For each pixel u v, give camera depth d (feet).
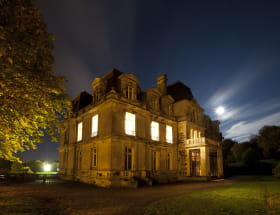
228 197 35.01
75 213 27.27
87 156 72.23
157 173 73.72
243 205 28.48
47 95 23.16
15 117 22.26
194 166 83.61
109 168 58.18
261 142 144.97
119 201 35.32
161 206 29.25
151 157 73.77
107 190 50.65
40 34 19.97
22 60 20.01
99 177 61.93
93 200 36.29
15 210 26.35
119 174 59.67
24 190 48.47
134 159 65.98
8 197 36.94
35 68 22.03
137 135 69.15
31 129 25.35
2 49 15.44
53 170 141.69
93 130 72.23
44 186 57.62
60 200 36.22
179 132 88.48
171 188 54.08
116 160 60.13
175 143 86.58
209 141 82.69
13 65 19.33
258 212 24.61
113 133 60.85
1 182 67.00
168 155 82.99
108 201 35.35
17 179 74.02
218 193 39.78
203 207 27.73
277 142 136.26
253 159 122.11
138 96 78.74
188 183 68.90
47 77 22.88
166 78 93.86
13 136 23.97
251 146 152.05
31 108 22.33
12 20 16.85
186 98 97.96
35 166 132.05
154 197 39.40
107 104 64.95
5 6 16.83
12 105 20.93
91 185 62.23
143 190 50.49
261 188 45.70
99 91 73.10
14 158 25.29
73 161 80.69
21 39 18.12
